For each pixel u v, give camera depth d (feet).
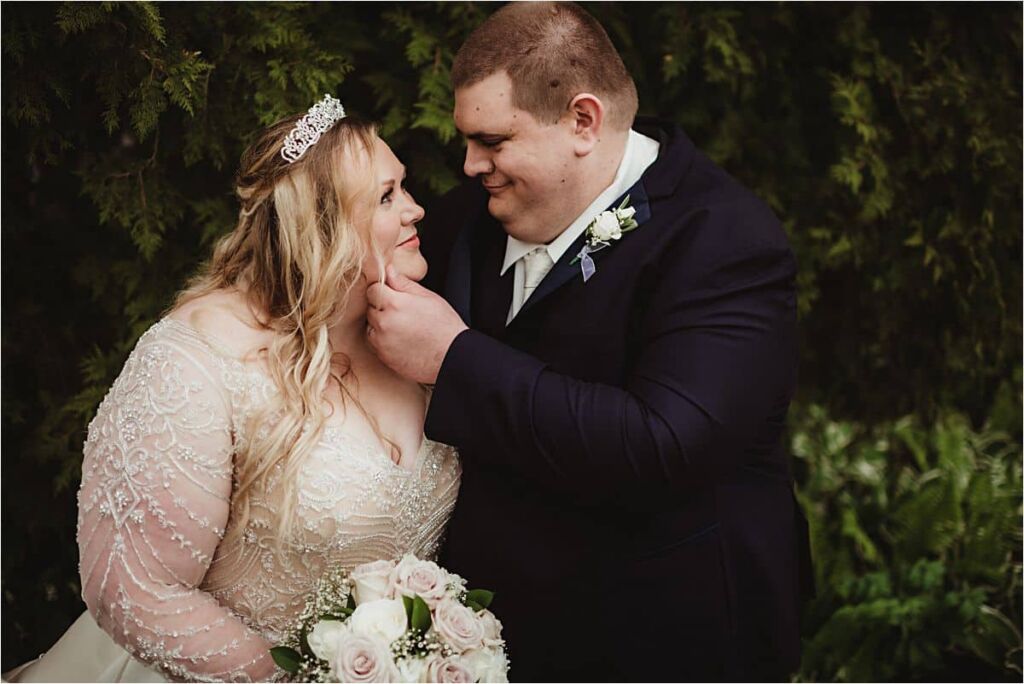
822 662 11.90
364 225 7.53
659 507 8.07
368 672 6.72
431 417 7.64
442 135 9.98
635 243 8.05
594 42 7.89
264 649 7.48
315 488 7.34
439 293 9.34
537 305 8.18
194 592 7.30
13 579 10.87
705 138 11.59
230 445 7.27
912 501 12.97
